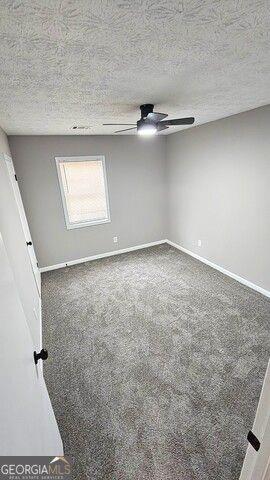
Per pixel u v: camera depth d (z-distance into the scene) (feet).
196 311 9.45
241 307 9.55
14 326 3.08
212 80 5.47
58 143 12.37
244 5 2.80
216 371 6.72
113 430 5.33
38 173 12.34
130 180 14.85
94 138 13.12
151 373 6.77
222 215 11.82
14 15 2.73
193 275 12.46
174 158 14.58
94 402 6.00
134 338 8.18
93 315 9.56
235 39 3.61
